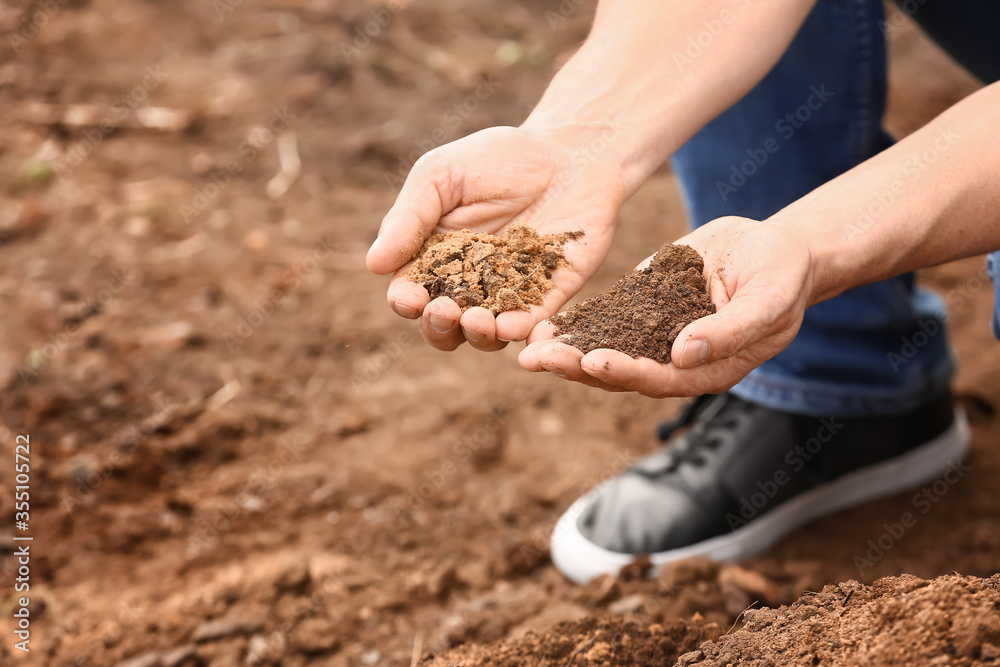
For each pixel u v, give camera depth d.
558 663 1.92
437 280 1.91
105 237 2.48
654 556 2.07
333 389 2.30
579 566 2.08
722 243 1.90
